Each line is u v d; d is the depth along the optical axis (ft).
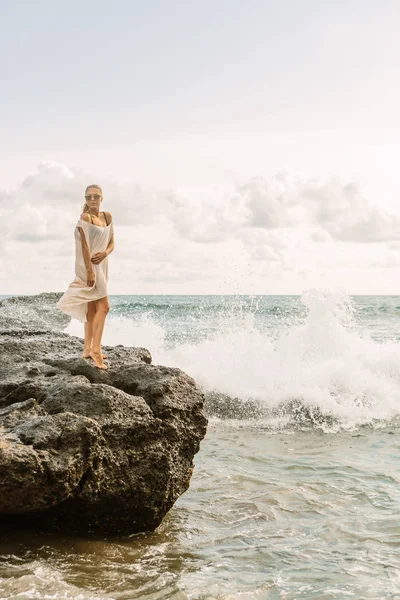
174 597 13.70
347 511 19.58
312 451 26.81
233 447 27.37
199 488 21.70
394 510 19.57
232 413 33.12
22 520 17.11
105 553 16.07
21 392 19.04
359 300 285.64
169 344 51.11
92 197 20.54
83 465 15.89
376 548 16.80
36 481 15.03
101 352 21.83
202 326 66.49
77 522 17.04
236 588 14.35
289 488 21.70
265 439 28.94
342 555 16.37
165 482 17.70
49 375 20.57
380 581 14.82
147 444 17.66
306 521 18.83
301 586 14.55
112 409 17.46
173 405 18.83
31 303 49.70
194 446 19.31
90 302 20.99
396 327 95.50
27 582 13.79
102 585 14.08
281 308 118.21
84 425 16.07
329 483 22.26
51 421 16.25
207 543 17.21
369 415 33.35
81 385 18.15
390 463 24.93
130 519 17.51
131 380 19.90
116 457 16.96
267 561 15.99
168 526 18.40
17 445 15.20
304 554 16.46
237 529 18.25
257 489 21.65
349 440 28.91
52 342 24.52
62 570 14.69
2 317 35.42
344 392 35.70
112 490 16.79
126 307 129.29
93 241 20.24
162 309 123.44
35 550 15.75
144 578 14.66
